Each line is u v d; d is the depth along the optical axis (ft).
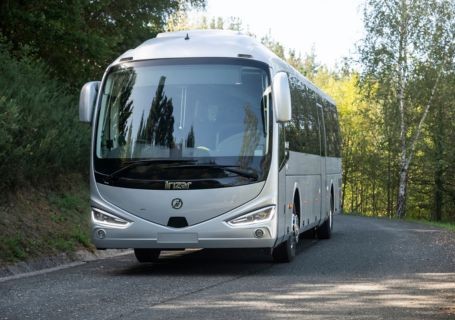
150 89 41.37
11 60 62.08
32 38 71.87
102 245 40.65
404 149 170.30
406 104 167.84
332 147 67.56
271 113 40.81
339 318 26.37
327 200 63.21
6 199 53.26
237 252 53.26
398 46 161.48
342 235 70.33
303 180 50.01
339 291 32.99
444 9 159.84
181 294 32.45
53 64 75.31
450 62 161.58
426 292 32.68
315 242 61.62
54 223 53.78
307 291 33.06
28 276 40.16
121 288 34.60
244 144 40.24
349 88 244.01
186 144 40.27
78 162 66.59
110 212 40.52
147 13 85.76
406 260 46.39
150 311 27.96
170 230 39.86
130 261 48.52
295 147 46.68
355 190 255.91
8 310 28.48
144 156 40.37
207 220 39.78
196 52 41.73
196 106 40.78
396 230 79.05
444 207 209.87
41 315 27.35
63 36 71.51
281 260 45.62
